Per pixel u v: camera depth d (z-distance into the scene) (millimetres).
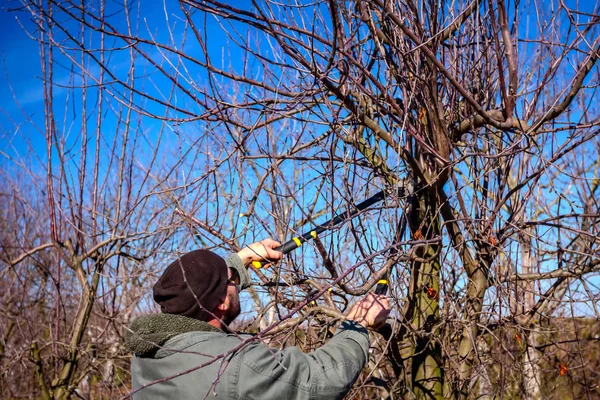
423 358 3021
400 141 2596
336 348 2012
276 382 1864
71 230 6262
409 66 2701
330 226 2637
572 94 2477
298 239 2535
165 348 1931
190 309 2016
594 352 4531
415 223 2955
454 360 3035
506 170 3023
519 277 3193
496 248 2939
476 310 3020
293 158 3004
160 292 2047
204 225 2936
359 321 2213
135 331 2016
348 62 2680
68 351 5848
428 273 2945
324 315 2949
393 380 3146
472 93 2986
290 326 2740
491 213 3064
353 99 3027
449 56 3055
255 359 1877
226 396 1840
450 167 2686
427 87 2742
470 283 3041
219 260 2123
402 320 2773
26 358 6188
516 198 3143
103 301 5711
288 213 2818
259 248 2471
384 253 2666
